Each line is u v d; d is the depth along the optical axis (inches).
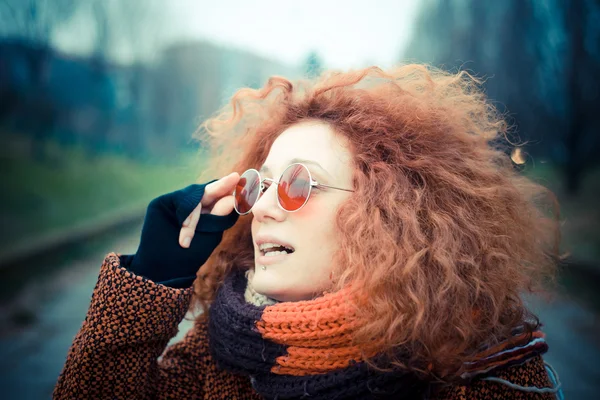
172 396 53.4
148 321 46.4
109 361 46.9
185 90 991.0
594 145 478.3
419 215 49.9
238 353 46.8
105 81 715.4
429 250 47.1
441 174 51.2
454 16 628.7
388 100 56.2
